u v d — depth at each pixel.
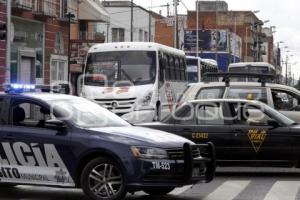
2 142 12.03
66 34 43.56
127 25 74.19
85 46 47.91
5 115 12.20
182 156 11.41
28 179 11.86
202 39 96.75
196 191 13.22
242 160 15.61
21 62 37.44
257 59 139.38
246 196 12.52
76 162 11.46
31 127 11.95
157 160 11.11
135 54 25.77
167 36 91.38
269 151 15.45
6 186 14.00
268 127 15.48
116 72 25.58
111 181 11.30
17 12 36.25
